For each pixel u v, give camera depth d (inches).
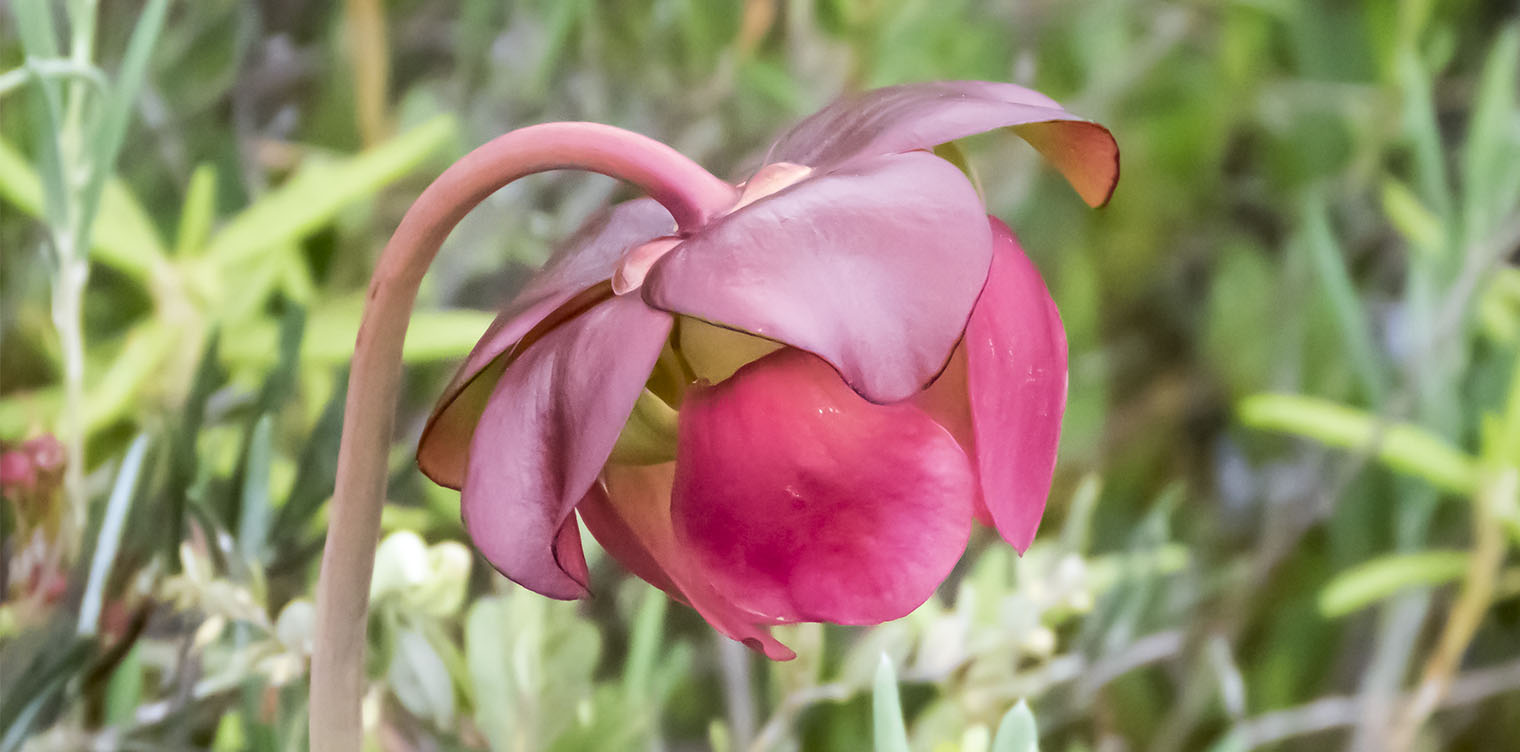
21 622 16.9
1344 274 27.9
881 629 19.1
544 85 28.9
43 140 17.1
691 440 13.7
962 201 13.3
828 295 13.1
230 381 22.5
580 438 13.3
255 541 17.6
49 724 16.9
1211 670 26.1
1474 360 33.1
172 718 17.6
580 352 13.4
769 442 13.6
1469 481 25.8
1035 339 13.9
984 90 13.9
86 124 17.9
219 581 16.8
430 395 26.1
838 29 30.0
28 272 23.7
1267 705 30.0
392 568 16.9
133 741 17.6
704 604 14.0
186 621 17.4
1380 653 27.4
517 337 13.7
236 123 27.1
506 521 13.5
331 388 22.6
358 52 26.2
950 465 13.6
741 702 22.2
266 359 21.9
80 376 17.4
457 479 14.4
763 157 14.2
